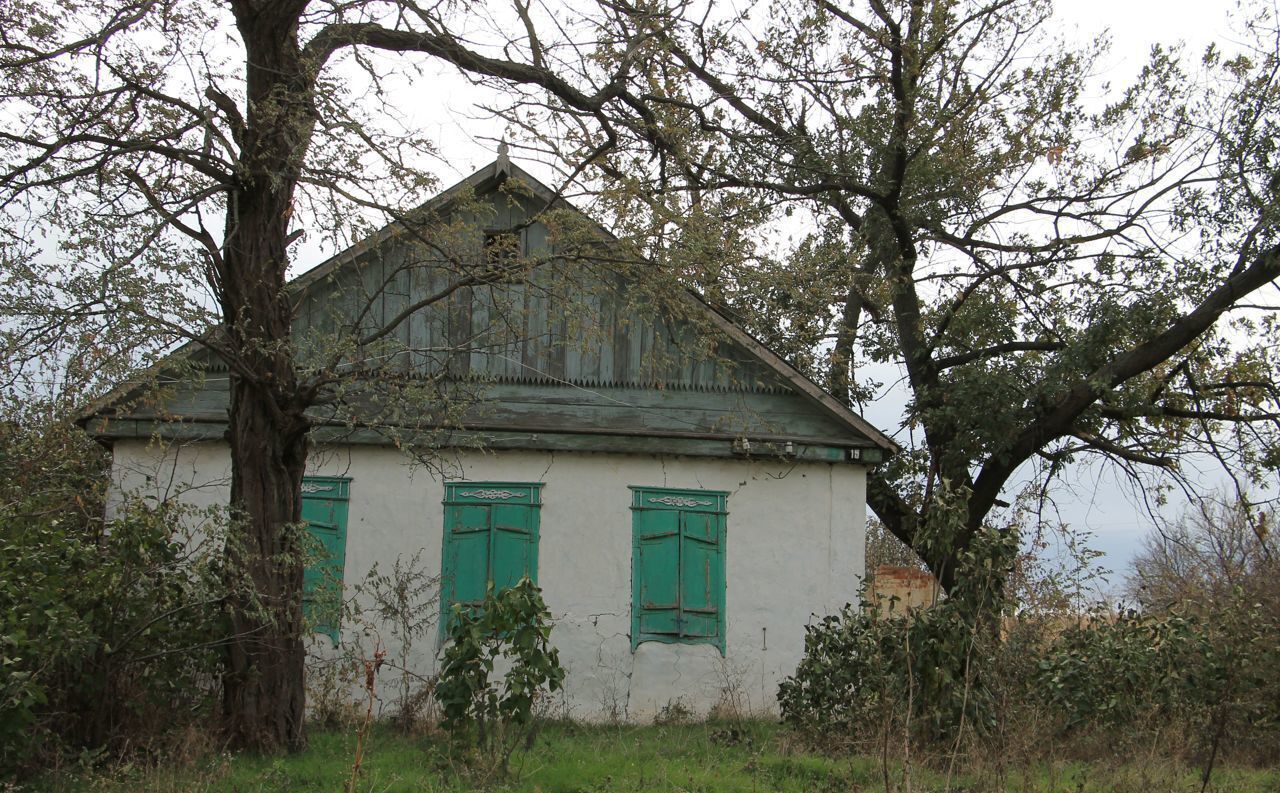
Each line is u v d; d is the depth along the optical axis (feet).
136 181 27.84
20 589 25.09
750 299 38.70
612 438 44.27
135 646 28.66
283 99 29.07
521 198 45.75
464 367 44.96
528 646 27.94
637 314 45.73
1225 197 50.39
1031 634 31.55
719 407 45.75
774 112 57.26
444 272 34.32
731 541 44.60
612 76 37.55
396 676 41.37
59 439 36.24
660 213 34.37
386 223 31.17
